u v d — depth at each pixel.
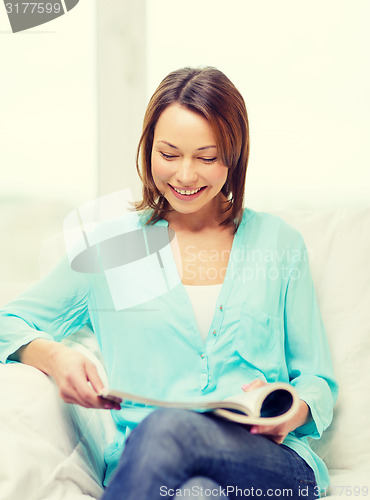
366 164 2.01
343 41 2.01
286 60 2.02
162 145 1.18
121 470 0.85
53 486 1.02
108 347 1.27
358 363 1.39
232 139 1.20
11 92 1.98
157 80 2.05
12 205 1.98
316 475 1.11
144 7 2.03
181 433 0.88
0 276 1.97
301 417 1.13
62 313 1.31
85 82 2.01
